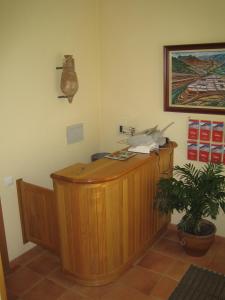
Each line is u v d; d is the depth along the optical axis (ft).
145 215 9.26
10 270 8.84
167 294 7.82
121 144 11.59
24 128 8.85
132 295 7.81
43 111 9.38
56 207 7.98
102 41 11.05
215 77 9.02
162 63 9.95
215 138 9.44
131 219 8.55
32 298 7.75
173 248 9.83
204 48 8.98
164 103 10.16
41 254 9.57
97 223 7.57
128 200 8.26
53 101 9.68
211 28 8.87
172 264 9.01
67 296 7.82
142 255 9.47
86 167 7.97
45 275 8.61
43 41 8.98
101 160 8.52
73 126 10.65
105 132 11.91
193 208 8.54
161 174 9.80
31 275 8.63
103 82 11.46
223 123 9.20
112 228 7.89
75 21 10.00
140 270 8.77
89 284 8.12
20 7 8.16
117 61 10.91
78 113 10.80
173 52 9.54
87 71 10.88
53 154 10.02
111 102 11.46
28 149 9.09
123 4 10.25
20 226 9.23
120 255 8.36
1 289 5.75
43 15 8.84
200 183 8.50
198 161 9.96
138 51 10.35
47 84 9.35
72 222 7.77
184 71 9.52
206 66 9.09
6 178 8.55
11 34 8.04
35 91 9.00
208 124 9.46
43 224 8.83
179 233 9.29
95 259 7.88
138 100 10.79
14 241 9.10
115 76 11.10
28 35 8.50
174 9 9.34
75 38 10.12
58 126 10.04
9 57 8.10
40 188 8.45
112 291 7.97
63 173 7.57
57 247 8.75
